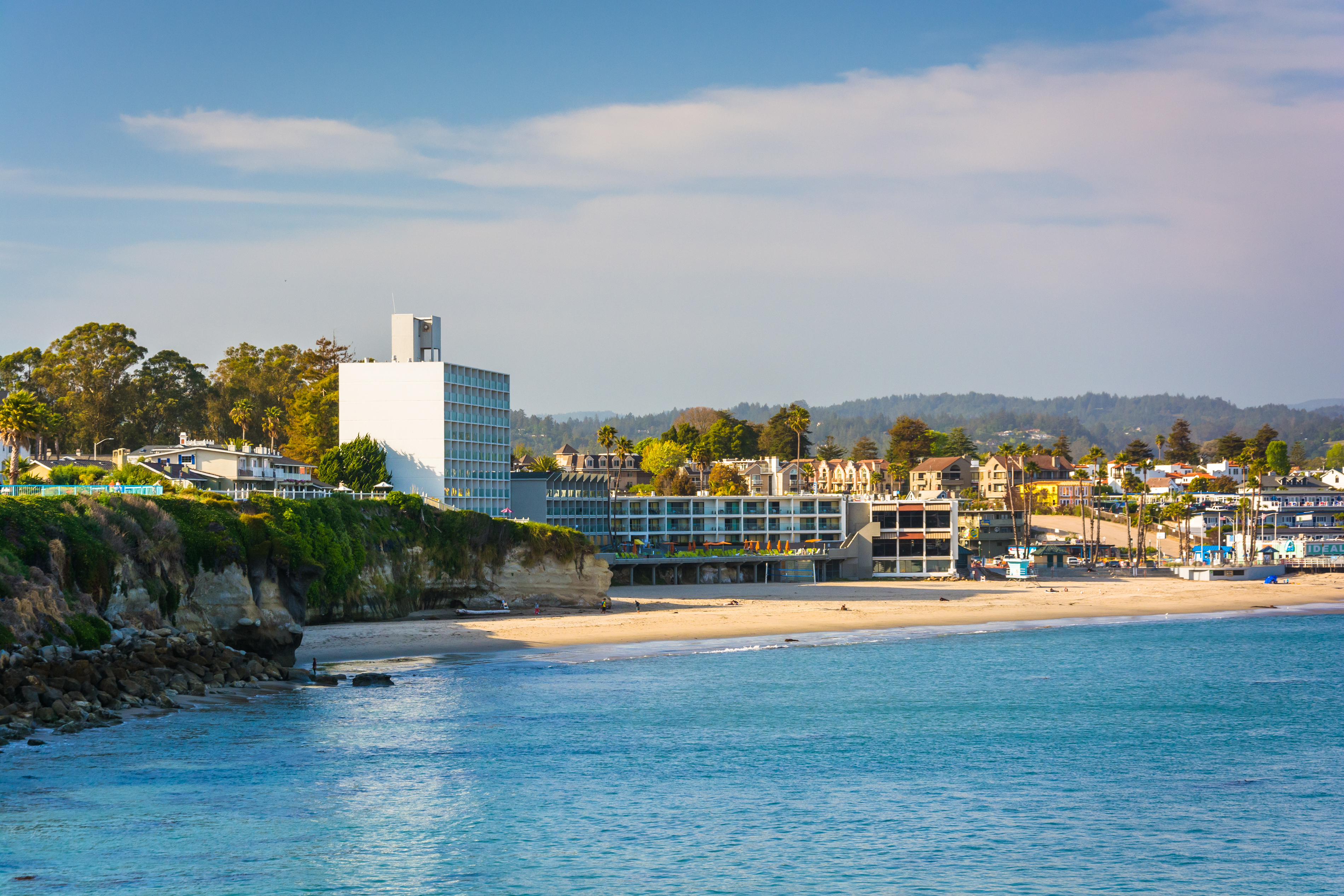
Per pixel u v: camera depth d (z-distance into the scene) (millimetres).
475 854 45969
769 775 58656
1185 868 46250
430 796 52969
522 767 58562
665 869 45031
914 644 108250
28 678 61219
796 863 46000
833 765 60812
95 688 64438
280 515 97312
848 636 113000
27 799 49281
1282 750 65125
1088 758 62938
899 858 46844
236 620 82750
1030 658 100750
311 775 55031
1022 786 57219
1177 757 63344
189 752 57531
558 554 128750
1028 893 43500
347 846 46125
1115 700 80125
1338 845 48969
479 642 99500
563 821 50281
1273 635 119250
